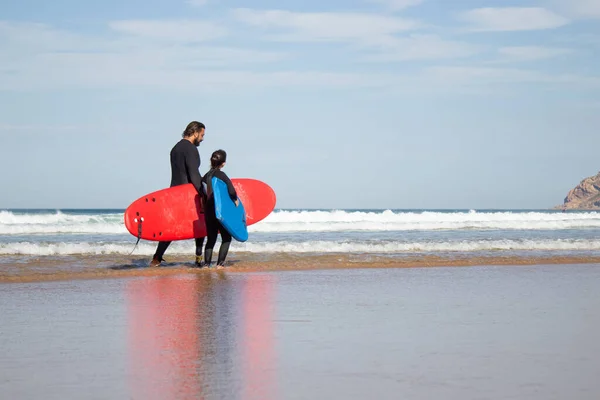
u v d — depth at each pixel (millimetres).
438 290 10852
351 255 17812
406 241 23500
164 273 13773
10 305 9117
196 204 15133
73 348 6156
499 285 11664
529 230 34906
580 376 5031
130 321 7723
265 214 16531
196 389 4676
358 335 6781
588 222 39375
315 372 5180
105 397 4500
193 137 15273
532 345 6254
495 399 4398
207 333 6914
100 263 15594
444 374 5105
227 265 15266
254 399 4422
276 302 9367
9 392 4625
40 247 17859
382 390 4637
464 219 50500
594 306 9016
